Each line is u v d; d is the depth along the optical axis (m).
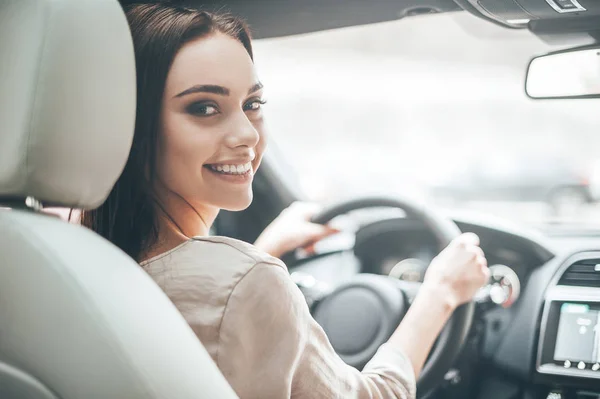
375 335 2.25
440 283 2.00
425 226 2.38
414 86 14.95
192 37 1.57
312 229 2.46
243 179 1.65
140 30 1.58
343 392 1.59
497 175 9.05
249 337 1.44
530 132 13.30
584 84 2.28
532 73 2.34
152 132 1.58
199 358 1.26
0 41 1.24
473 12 2.26
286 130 13.58
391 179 12.75
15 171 1.21
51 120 1.21
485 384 2.45
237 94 1.60
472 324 2.40
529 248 2.46
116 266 1.25
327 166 13.82
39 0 1.22
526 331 2.40
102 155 1.26
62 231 1.25
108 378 1.17
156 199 1.62
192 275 1.47
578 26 2.22
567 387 2.37
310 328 1.52
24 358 1.21
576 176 5.90
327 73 14.00
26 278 1.21
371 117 14.75
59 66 1.21
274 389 1.45
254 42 2.49
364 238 2.59
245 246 1.48
